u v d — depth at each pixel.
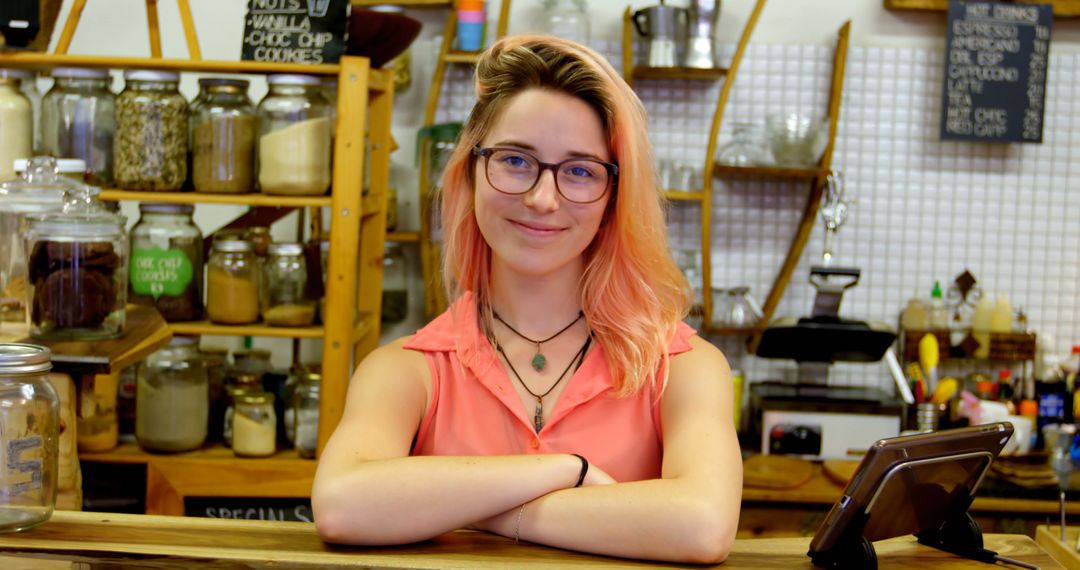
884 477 1.35
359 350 3.56
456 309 1.83
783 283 3.89
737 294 3.84
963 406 3.69
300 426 3.27
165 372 3.20
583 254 1.77
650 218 1.73
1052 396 3.78
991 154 3.98
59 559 1.36
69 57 3.06
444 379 1.78
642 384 1.74
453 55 3.79
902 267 4.01
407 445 1.70
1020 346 3.84
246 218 3.56
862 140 3.97
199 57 3.17
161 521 1.55
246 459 3.21
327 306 3.16
